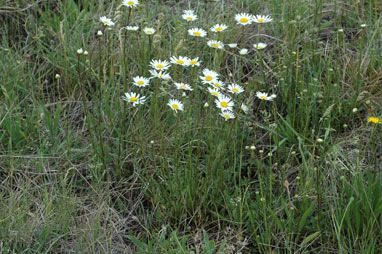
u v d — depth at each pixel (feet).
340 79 4.11
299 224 2.99
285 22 4.54
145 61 4.06
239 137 3.68
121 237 3.13
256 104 4.08
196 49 4.12
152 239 3.12
